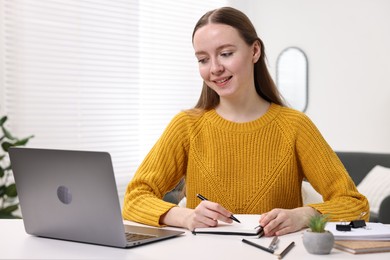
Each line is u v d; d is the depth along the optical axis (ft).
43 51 12.92
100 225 4.36
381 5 15.19
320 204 5.30
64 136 13.32
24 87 12.58
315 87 16.58
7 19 12.22
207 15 5.70
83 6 13.64
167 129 6.15
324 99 16.42
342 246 4.24
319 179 5.81
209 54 5.59
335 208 5.27
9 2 12.25
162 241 4.56
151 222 5.29
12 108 12.37
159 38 15.62
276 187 5.79
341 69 16.03
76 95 13.57
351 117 15.88
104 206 4.29
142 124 15.26
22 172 4.73
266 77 6.14
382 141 15.28
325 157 5.82
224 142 5.93
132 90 14.98
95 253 4.16
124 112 14.75
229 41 5.51
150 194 5.69
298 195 6.02
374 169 13.73
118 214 4.23
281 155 5.85
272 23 17.57
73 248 4.36
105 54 14.19
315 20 16.53
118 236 4.28
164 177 5.94
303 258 3.97
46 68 12.98
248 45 5.69
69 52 13.41
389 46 15.07
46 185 4.60
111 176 4.17
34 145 12.71
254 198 5.80
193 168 5.99
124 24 14.65
